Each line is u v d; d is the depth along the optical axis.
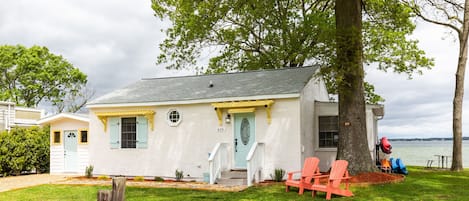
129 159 16.97
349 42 12.94
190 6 17.69
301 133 14.46
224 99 15.43
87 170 17.28
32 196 11.58
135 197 11.17
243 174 14.68
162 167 16.42
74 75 45.75
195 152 15.96
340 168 10.27
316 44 22.33
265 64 24.95
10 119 23.84
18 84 43.16
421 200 9.59
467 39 18.16
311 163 11.10
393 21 18.73
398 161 15.79
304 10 25.61
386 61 23.28
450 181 13.09
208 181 14.84
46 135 20.83
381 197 10.01
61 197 11.34
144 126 16.84
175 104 16.39
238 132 15.49
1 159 18.72
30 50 43.69
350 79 13.73
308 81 15.48
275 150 14.69
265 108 14.97
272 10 22.78
